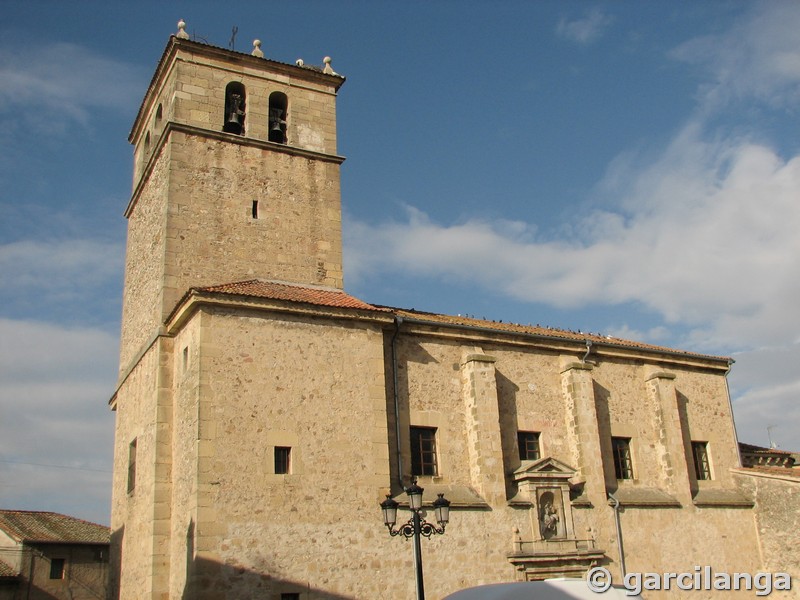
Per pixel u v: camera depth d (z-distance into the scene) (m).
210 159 23.91
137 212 26.91
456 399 23.20
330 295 23.16
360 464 19.86
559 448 24.62
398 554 19.56
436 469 22.16
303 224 24.78
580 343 26.05
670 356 28.11
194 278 22.34
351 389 20.47
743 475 27.70
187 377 19.70
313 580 18.17
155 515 19.39
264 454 18.66
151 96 27.33
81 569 43.16
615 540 23.69
